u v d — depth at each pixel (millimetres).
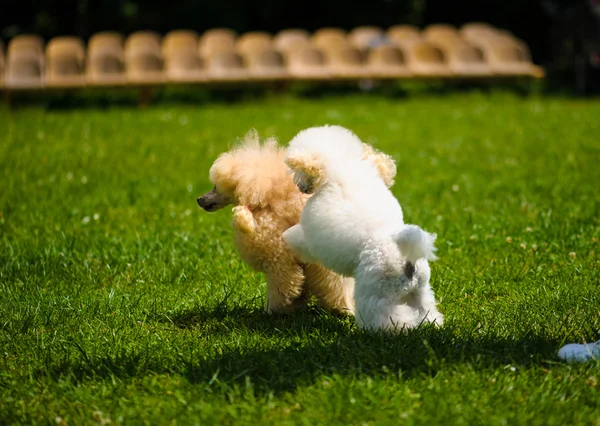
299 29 28656
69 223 10438
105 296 7820
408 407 5316
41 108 21656
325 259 6422
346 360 6008
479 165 13719
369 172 6516
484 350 6078
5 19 27438
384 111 20359
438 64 23750
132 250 9195
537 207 10609
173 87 23969
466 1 28312
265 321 7176
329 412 5285
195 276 8422
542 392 5426
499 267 8344
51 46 22875
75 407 5559
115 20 27812
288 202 7023
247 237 7047
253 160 7145
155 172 13555
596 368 5711
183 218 10695
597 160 13508
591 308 6992
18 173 13000
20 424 5324
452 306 7332
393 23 28750
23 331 7039
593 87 23734
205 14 28016
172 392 5676
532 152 14539
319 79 22734
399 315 6125
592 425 5070
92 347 6637
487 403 5324
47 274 8508
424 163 14039
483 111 19875
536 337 6312
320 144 6496
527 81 24484
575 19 23672
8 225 10234
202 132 17234
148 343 6656
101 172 13430
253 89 24000
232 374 5871
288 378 5777
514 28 28078
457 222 10102
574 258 8492
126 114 19984
